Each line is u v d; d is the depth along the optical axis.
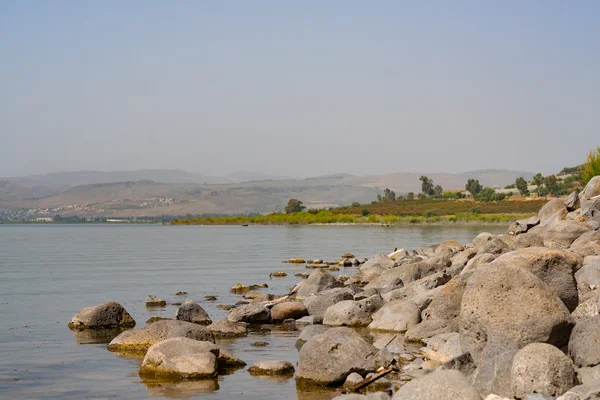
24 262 42.75
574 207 28.73
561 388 9.27
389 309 17.56
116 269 37.12
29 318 19.52
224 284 29.12
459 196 166.62
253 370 12.94
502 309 11.16
